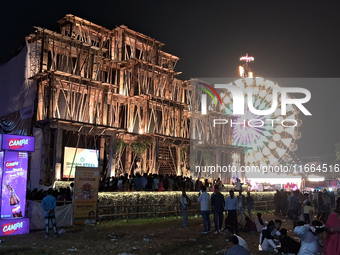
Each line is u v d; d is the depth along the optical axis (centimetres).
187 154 4297
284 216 2566
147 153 3903
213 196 1510
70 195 1877
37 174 2934
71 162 3023
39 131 3019
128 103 3769
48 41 3125
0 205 1404
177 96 4534
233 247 777
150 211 2098
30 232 1477
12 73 3431
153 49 4175
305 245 866
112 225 1695
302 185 4309
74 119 3228
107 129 3272
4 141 1404
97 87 3334
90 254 1051
